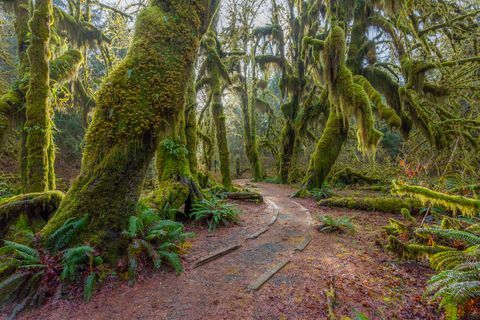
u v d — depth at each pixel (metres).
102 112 3.76
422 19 9.49
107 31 12.27
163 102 3.77
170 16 3.88
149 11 3.95
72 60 9.02
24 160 7.08
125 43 12.66
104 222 3.74
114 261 3.67
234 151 30.86
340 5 11.94
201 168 13.88
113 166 3.72
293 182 18.25
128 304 3.08
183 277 3.76
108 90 3.72
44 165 6.21
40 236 3.55
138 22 3.94
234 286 3.55
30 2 6.90
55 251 3.40
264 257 4.59
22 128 7.08
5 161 12.40
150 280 3.60
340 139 11.76
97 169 3.75
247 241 5.44
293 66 17.77
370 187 14.10
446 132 10.18
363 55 12.09
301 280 3.72
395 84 11.66
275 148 23.16
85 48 11.76
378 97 10.16
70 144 16.72
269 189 14.99
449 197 3.63
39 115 6.17
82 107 12.54
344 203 8.99
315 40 11.60
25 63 7.49
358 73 11.95
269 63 18.23
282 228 6.50
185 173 7.08
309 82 20.12
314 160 11.80
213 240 5.43
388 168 14.17
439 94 9.99
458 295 2.36
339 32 10.23
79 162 16.92
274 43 17.98
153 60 3.74
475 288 2.39
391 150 19.56
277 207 9.16
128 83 3.69
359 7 11.76
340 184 15.88
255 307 3.07
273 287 3.53
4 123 6.57
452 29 9.46
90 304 3.04
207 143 16.48
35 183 6.03
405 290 3.43
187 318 2.86
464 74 8.72
